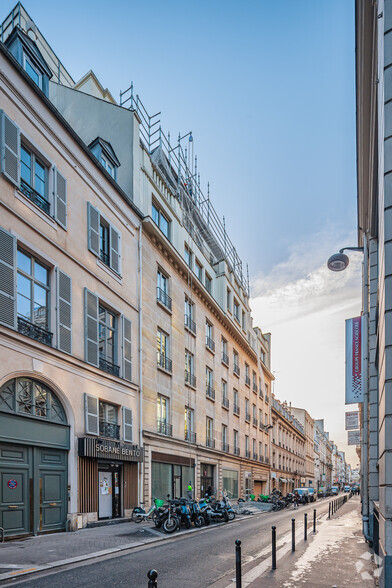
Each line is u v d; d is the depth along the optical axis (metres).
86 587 7.22
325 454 117.44
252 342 44.19
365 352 14.33
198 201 34.59
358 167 12.92
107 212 18.48
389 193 5.87
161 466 21.61
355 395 15.36
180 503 16.34
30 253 13.38
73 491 13.91
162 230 24.91
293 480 61.59
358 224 16.33
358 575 8.79
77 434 14.47
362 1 8.55
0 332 11.43
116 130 22.17
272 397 52.22
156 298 22.45
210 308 31.64
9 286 11.92
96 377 16.06
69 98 24.02
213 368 31.38
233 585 7.90
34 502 12.37
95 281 16.80
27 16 22.94
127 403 18.30
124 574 8.24
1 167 12.19
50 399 13.64
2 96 12.80
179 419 24.27
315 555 11.09
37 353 12.93
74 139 16.20
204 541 13.09
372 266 13.23
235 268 42.34
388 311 5.65
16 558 9.02
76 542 11.35
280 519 22.59
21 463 12.16
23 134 13.48
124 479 17.33
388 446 5.40
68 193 15.73
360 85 10.55
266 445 46.03
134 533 13.61
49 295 14.19
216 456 30.06
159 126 28.09
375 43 8.89
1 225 12.12
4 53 12.79
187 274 27.06
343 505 41.44
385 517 5.33
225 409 33.41
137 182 21.72
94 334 16.11
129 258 20.00
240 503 29.84
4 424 11.61
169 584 7.78
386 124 5.96
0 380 11.38
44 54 24.83
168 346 24.00
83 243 16.27
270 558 10.58
